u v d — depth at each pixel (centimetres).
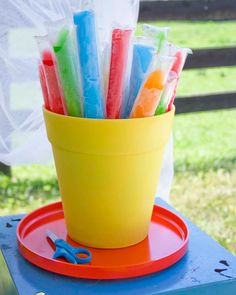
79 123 62
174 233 75
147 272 64
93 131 62
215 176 217
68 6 86
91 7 82
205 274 65
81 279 63
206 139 258
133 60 65
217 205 191
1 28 87
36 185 201
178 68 68
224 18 235
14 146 93
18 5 86
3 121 92
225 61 226
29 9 86
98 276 63
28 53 89
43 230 76
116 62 63
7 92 90
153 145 65
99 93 63
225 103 230
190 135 262
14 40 88
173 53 67
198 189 204
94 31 62
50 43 63
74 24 62
